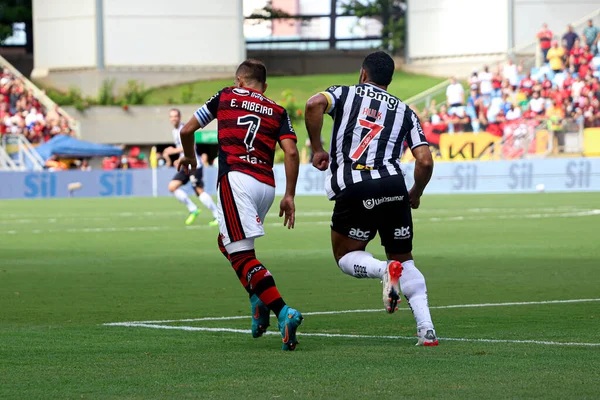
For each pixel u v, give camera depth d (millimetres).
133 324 14016
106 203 64938
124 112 95375
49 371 9844
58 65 101500
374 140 11898
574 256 25406
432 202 56312
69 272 22734
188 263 24844
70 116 94562
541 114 77000
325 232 36094
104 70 99438
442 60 103250
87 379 9359
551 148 72812
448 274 21328
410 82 101812
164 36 100688
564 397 8289
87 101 96125
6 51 113062
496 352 10844
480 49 100875
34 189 76875
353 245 12117
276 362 10281
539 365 9922
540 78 80625
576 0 98875
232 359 10531
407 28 105500
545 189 69188
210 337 12523
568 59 81375
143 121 95438
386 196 11773
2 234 36406
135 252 28359
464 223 39031
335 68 115812
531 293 17719
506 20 99125
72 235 35625
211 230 37844
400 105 12070
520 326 13320
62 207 59344
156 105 96188
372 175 11773
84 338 12469
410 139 12125
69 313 15547
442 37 102875
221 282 20375
